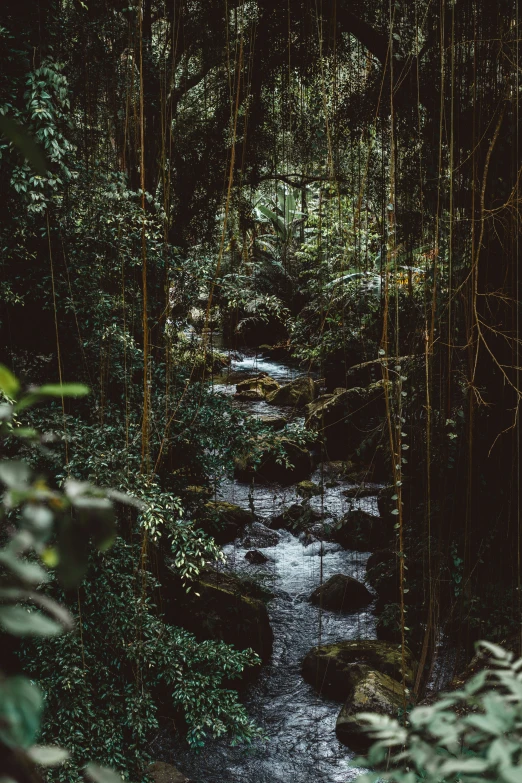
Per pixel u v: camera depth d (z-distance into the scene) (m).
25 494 0.57
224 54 8.64
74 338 5.61
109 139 6.88
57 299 5.31
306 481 9.60
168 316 5.86
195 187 9.01
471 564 5.90
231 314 7.11
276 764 5.16
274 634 6.77
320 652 6.13
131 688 4.93
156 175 7.72
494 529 5.71
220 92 8.95
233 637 6.20
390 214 6.81
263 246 14.85
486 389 5.94
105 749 4.57
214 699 5.02
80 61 6.11
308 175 9.27
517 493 5.68
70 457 4.93
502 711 0.85
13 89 4.51
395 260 5.80
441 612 6.21
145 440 5.09
